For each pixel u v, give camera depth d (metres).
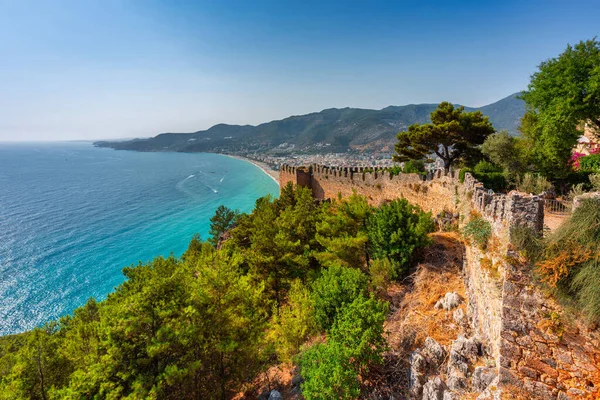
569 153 26.88
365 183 47.69
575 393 8.61
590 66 24.48
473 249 15.64
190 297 18.20
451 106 37.59
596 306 8.17
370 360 14.90
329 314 18.84
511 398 9.54
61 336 28.31
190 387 18.42
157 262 22.53
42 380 19.08
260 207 49.78
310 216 37.50
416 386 13.03
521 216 9.80
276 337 21.53
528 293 9.49
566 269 8.62
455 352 12.52
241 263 35.59
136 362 16.16
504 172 28.03
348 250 26.50
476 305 14.41
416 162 42.31
